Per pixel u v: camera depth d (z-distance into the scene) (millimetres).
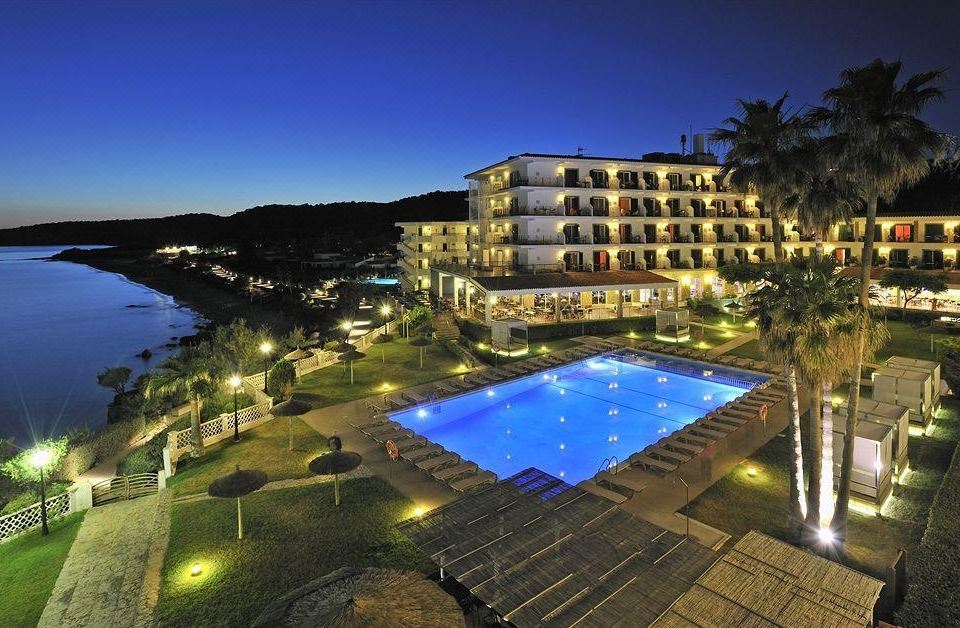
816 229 18125
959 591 11664
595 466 21188
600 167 52594
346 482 17938
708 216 57781
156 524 15695
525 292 42844
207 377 21625
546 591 10070
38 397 47156
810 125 14203
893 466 16734
